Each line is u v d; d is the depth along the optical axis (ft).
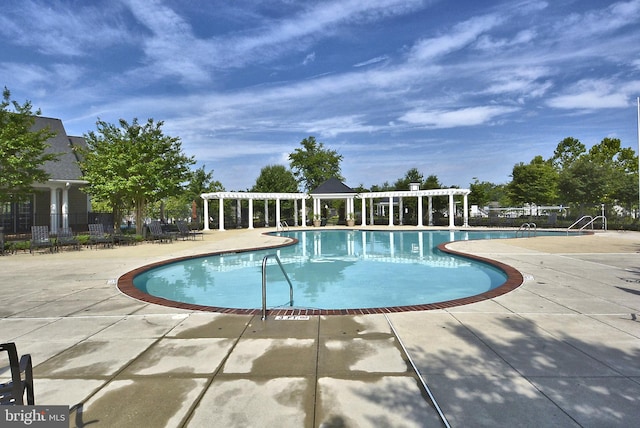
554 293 21.84
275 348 13.61
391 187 141.28
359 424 8.68
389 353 12.97
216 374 11.46
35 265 35.86
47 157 55.06
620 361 12.07
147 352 13.38
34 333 15.69
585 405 9.37
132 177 60.70
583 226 84.84
